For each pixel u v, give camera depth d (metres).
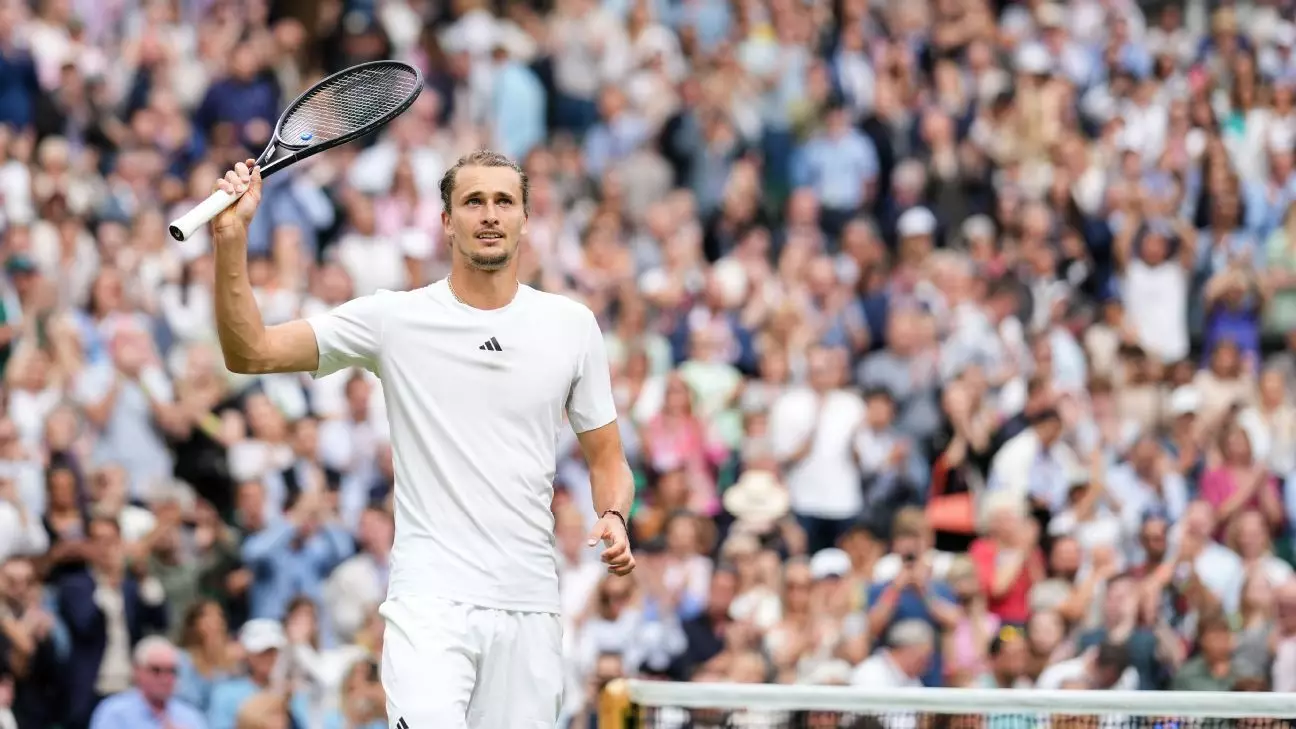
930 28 39.19
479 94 35.34
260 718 19.91
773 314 29.61
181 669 20.41
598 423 11.30
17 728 20.75
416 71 11.97
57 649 21.22
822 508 26.80
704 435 26.97
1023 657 21.41
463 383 10.91
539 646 10.95
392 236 30.52
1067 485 26.20
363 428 25.58
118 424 24.83
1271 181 35.62
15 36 30.62
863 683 21.09
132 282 27.02
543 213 31.98
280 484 24.47
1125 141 36.31
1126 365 29.20
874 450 27.08
